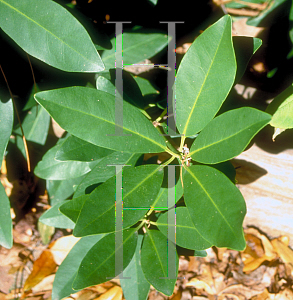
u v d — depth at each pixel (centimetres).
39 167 45
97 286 55
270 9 45
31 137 49
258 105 50
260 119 31
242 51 37
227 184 33
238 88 50
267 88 49
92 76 46
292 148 49
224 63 33
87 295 54
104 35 42
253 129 31
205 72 34
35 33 35
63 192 49
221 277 55
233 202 33
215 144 33
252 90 50
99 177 40
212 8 49
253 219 60
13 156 50
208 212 33
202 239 37
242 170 54
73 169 45
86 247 45
